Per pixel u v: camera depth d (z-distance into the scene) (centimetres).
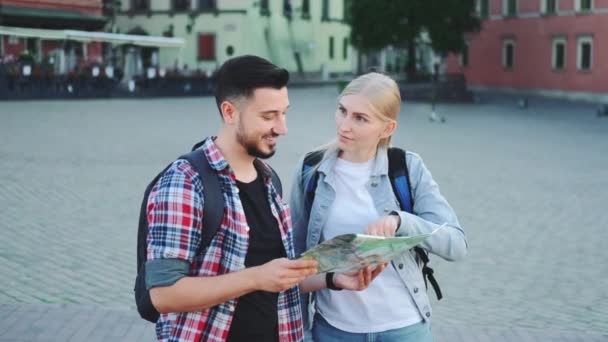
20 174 1452
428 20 4653
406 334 335
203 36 5766
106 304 710
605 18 4806
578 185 1526
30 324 638
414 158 343
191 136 2228
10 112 2841
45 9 4747
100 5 5103
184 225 264
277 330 294
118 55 5084
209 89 4550
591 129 2880
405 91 4634
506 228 1117
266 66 276
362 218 337
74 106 3306
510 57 5731
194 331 272
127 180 1431
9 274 803
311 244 343
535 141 2394
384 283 334
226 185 276
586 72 4969
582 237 1069
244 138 278
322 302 344
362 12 4731
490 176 1617
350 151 338
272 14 6084
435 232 311
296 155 1838
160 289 259
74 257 884
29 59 3875
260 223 285
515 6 5622
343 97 333
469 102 4662
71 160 1659
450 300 762
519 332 666
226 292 260
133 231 1030
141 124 2562
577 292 801
